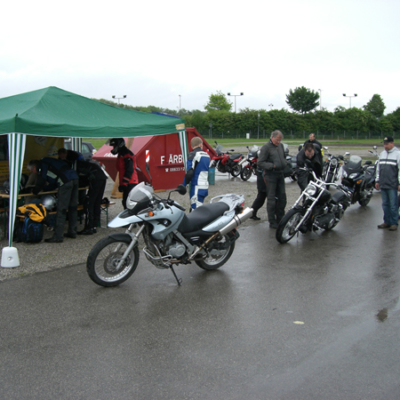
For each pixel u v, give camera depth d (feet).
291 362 11.38
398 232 25.80
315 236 24.91
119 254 16.72
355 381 10.48
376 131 244.42
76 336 12.89
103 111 25.62
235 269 19.07
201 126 235.61
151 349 12.11
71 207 23.86
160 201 16.37
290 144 165.68
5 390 10.25
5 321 13.89
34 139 28.37
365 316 14.21
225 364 11.30
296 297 15.85
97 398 9.91
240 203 18.88
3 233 24.98
